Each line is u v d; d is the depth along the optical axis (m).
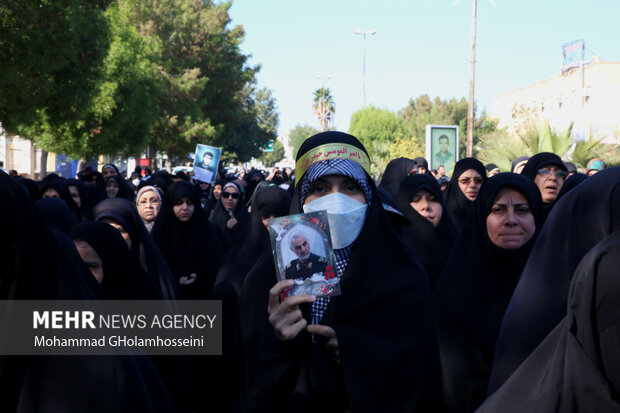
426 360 2.47
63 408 1.81
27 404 1.79
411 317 2.47
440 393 2.52
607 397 1.32
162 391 2.24
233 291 4.13
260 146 60.00
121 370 1.91
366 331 2.42
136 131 26.77
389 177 7.49
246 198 13.12
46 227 1.94
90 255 3.00
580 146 14.69
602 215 2.04
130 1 32.16
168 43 34.25
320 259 2.30
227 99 41.88
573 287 1.43
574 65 45.56
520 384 1.61
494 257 3.30
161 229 5.62
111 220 4.07
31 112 14.98
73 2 14.05
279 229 2.32
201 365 4.04
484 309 3.21
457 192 6.61
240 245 4.83
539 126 15.10
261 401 2.43
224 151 52.56
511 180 3.28
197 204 5.68
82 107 17.09
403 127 54.91
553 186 5.68
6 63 13.37
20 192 1.84
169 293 4.16
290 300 2.23
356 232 2.53
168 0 34.81
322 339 2.45
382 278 2.50
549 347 1.59
